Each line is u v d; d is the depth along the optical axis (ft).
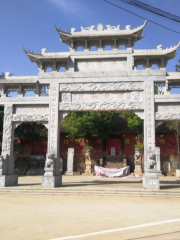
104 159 133.28
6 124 60.29
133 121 121.80
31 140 138.31
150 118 57.06
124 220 29.99
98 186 57.16
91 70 62.44
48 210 35.73
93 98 60.34
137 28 60.44
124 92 59.82
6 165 57.98
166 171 130.00
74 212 34.45
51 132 58.90
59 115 60.29
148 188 51.90
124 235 23.79
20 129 123.65
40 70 62.08
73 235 23.82
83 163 134.21
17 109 61.57
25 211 35.04
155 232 24.82
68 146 138.51
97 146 138.92
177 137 124.57
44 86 62.44
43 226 27.20
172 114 57.11
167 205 39.78
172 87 59.47
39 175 115.24
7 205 39.40
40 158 126.93
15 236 23.65
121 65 61.77
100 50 62.59
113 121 129.90
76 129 118.83
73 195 49.42
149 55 58.85
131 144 137.90
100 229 25.95
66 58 61.11
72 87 60.44
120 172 99.86
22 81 59.82
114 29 61.93
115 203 41.34
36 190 51.80
